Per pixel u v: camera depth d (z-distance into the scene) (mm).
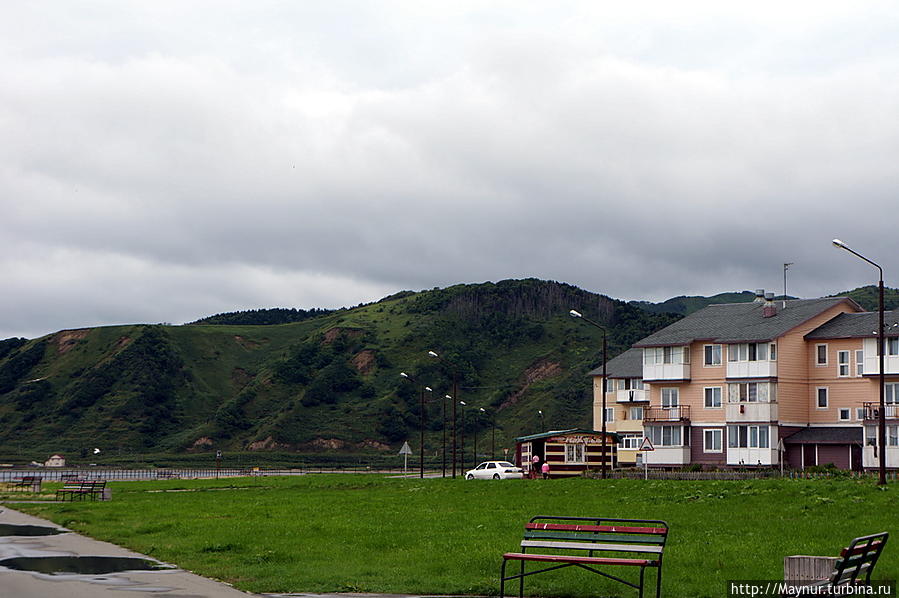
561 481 57281
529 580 21141
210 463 154750
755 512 35906
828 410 78000
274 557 25047
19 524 36531
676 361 84125
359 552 26094
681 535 28875
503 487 55094
